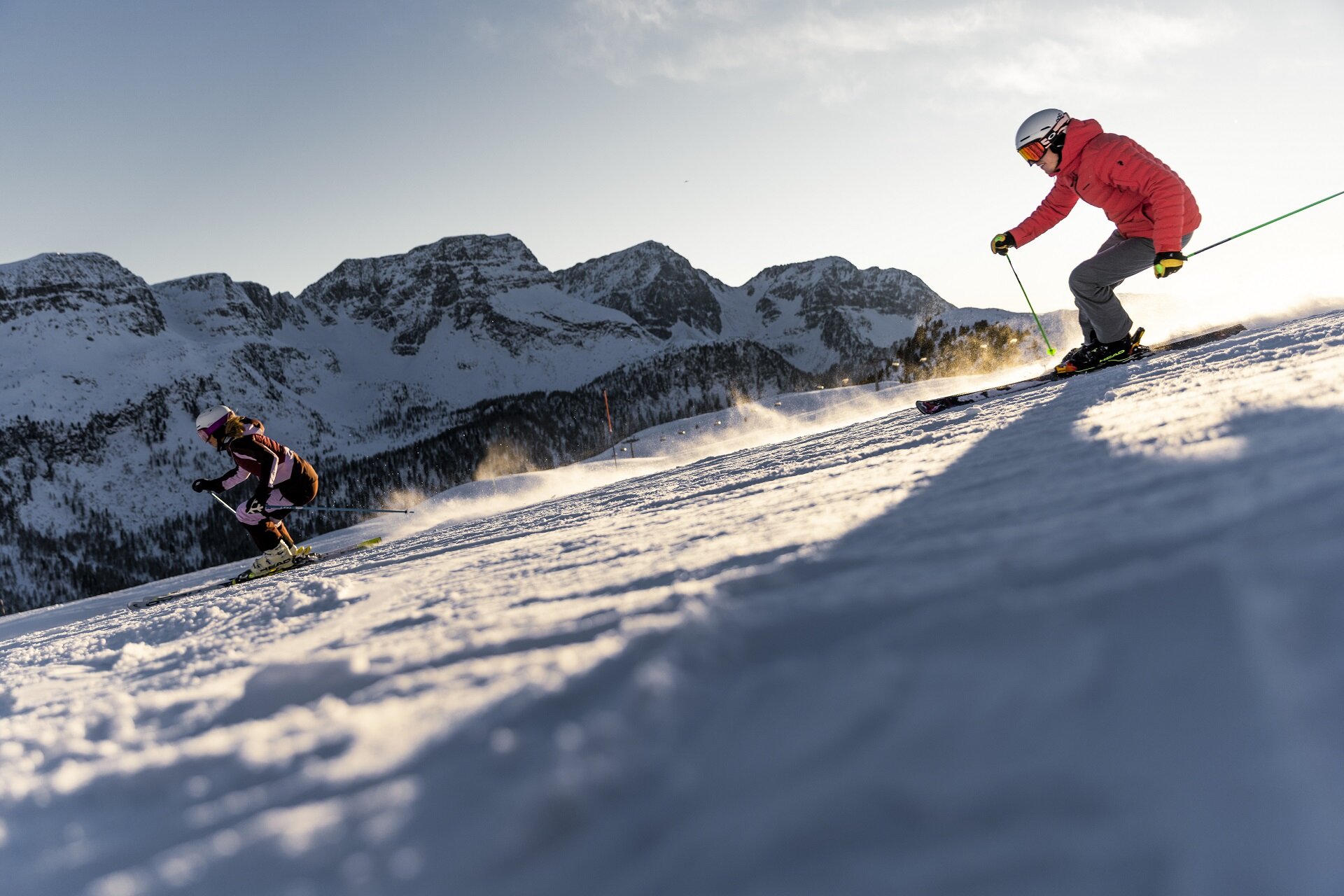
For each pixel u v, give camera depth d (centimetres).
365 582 293
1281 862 43
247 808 77
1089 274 539
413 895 55
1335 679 55
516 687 93
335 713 102
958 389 2156
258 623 263
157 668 210
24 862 79
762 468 427
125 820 84
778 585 113
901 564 110
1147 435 175
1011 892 45
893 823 52
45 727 137
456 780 70
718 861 51
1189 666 60
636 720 72
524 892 52
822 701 69
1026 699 62
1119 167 503
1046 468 171
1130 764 53
